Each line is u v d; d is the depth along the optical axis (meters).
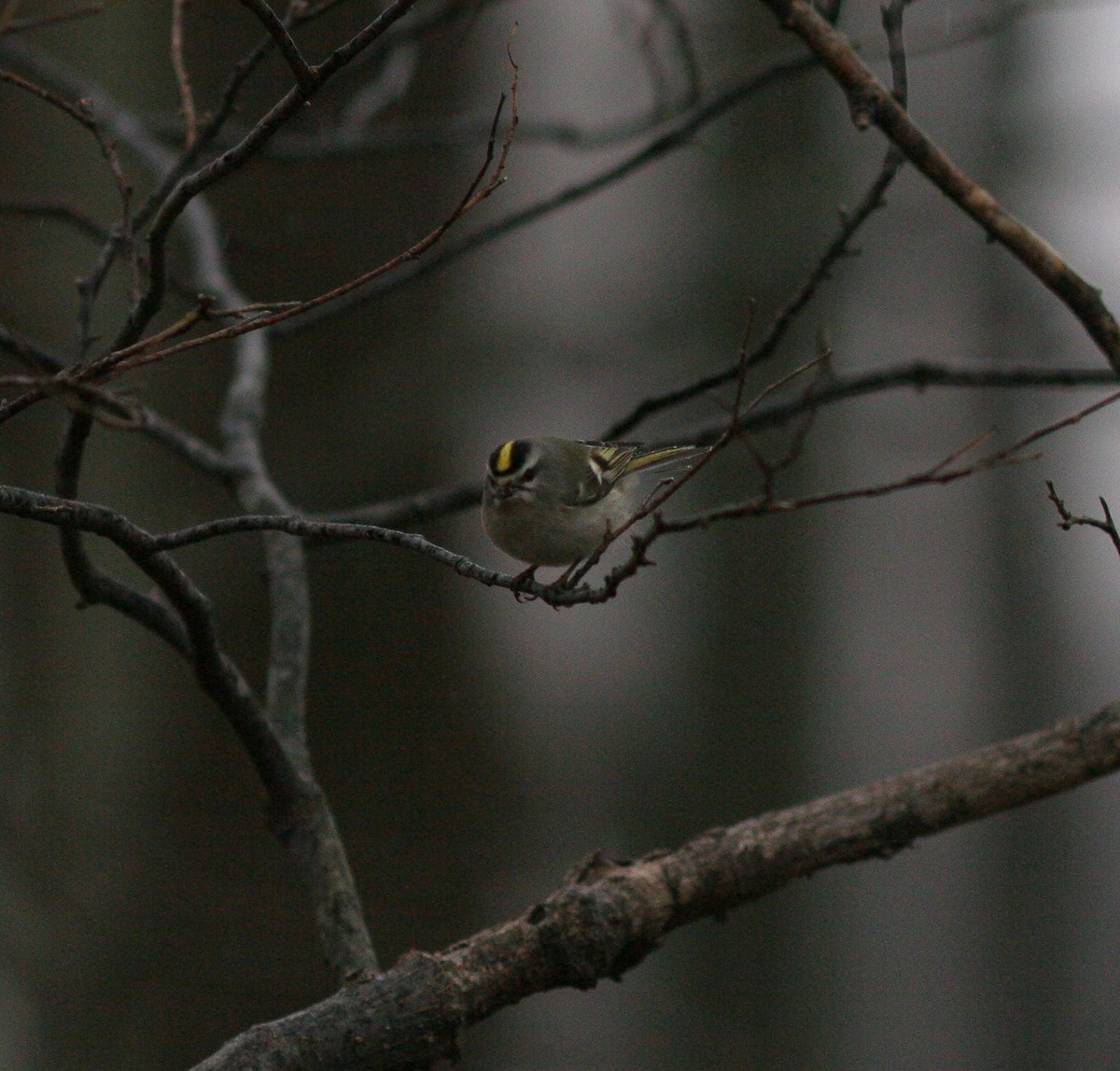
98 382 4.55
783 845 5.57
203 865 11.73
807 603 16.36
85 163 14.95
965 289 18.33
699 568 16.73
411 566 14.47
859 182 19.27
